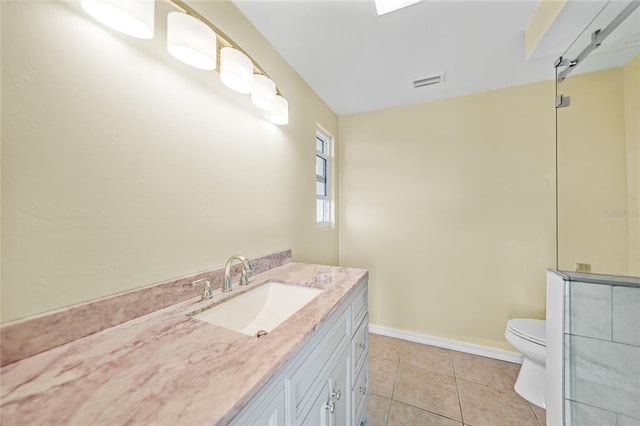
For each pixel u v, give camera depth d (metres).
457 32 1.35
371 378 1.69
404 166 2.27
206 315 0.84
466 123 2.04
